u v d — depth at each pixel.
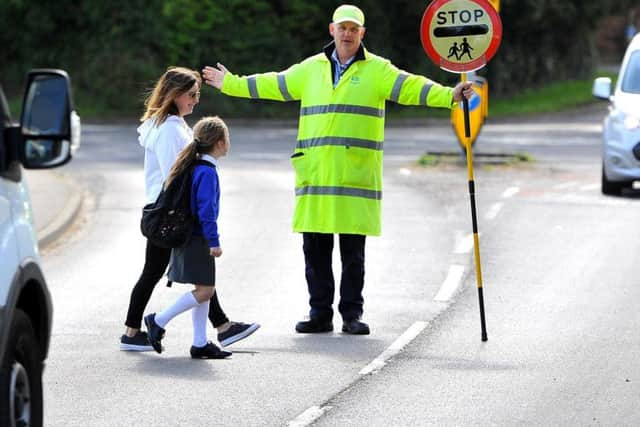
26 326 14.48
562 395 19.20
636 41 48.72
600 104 124.38
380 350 22.41
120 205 44.19
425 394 19.30
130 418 17.95
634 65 47.31
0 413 13.45
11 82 108.38
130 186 50.56
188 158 21.30
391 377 20.39
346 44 23.80
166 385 19.86
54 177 53.66
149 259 22.19
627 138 44.91
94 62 103.56
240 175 54.28
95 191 48.81
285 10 110.75
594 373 20.58
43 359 15.36
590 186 49.56
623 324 24.48
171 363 21.39
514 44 126.31
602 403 18.73
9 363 13.68
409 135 82.81
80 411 18.33
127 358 21.77
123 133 83.94
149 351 22.33
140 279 22.28
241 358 21.80
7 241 13.76
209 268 21.56
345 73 23.94
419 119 103.81
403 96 23.73
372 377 20.39
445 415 18.09
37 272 14.66
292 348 22.58
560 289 28.20
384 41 114.56
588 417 17.98
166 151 21.97
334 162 23.80
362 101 23.86
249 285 28.62
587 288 28.31
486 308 26.12
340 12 23.72
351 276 24.05
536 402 18.80
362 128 23.86
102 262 32.09
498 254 33.00
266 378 20.33
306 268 24.11
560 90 132.38
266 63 108.62
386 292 27.89
